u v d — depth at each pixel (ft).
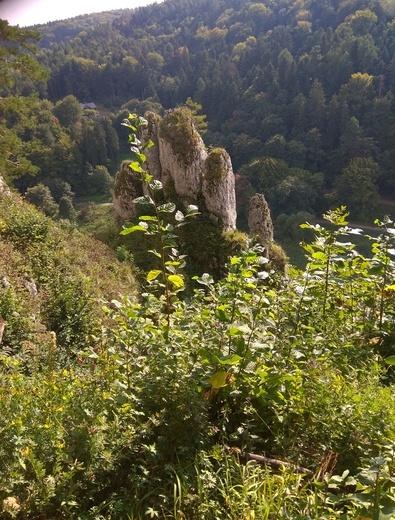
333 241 16.37
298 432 10.80
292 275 18.12
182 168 56.49
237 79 332.39
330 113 270.46
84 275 35.17
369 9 355.77
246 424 11.03
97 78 490.08
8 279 27.30
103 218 73.26
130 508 8.69
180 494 8.63
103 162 320.50
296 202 237.45
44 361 18.78
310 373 11.36
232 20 497.05
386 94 268.62
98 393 10.02
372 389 11.39
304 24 390.83
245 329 10.12
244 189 242.58
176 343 10.87
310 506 8.21
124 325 11.76
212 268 56.08
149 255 53.47
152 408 10.43
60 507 8.29
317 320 14.92
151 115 62.18
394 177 247.91
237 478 9.27
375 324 17.03
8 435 8.07
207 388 11.55
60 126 342.85
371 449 9.55
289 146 265.75
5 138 96.02
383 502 7.15
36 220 39.63
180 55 463.01
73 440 8.87
